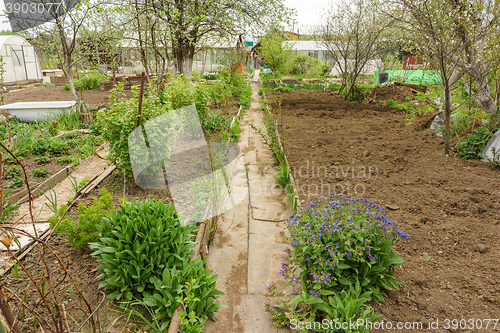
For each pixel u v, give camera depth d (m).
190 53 14.36
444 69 6.08
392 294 2.96
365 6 12.33
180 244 3.11
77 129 8.78
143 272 2.87
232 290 3.16
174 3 10.49
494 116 6.37
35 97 14.62
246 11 13.27
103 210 3.38
